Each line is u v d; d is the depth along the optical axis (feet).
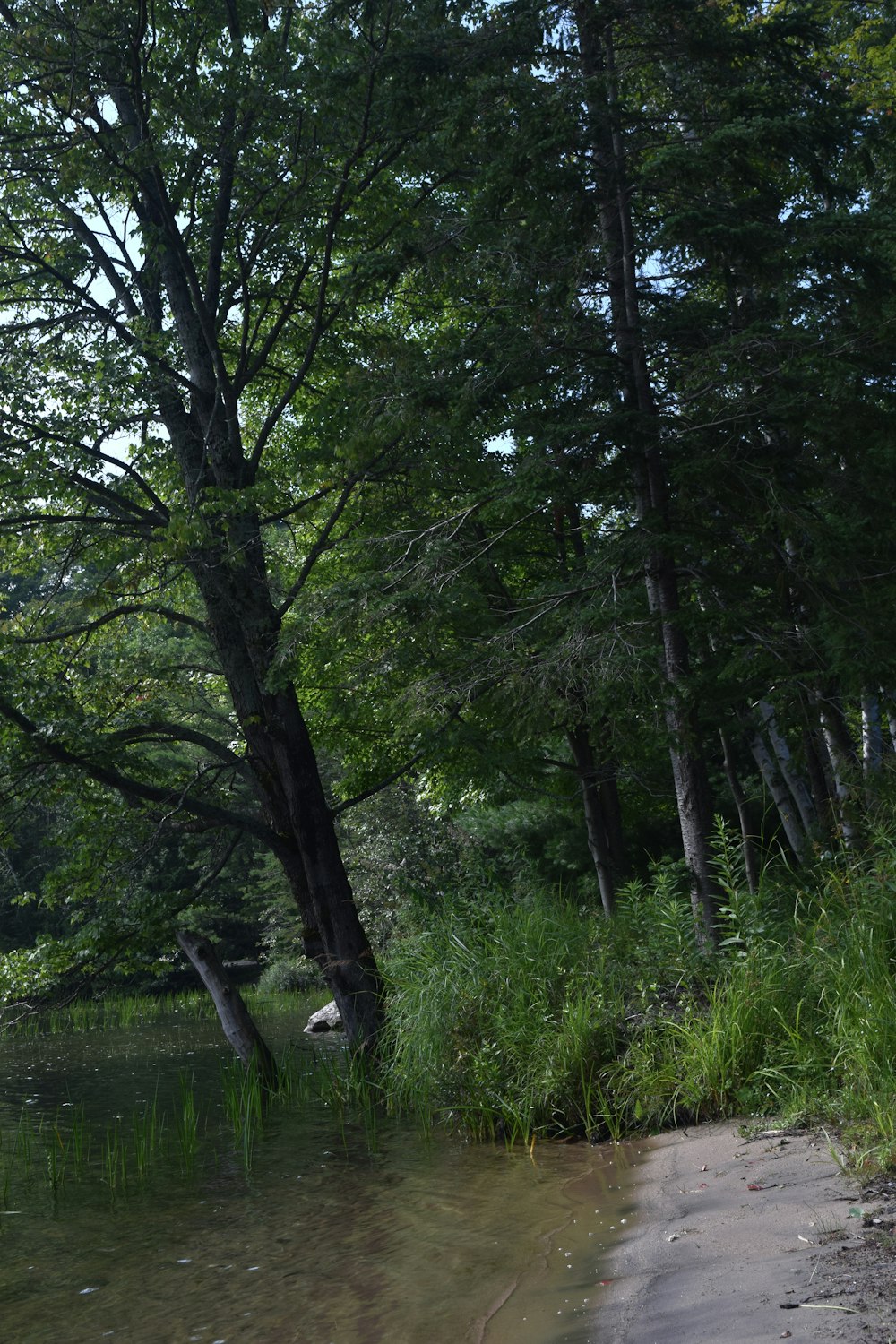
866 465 36.37
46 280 54.24
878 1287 14.74
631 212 41.39
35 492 47.03
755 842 62.18
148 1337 18.61
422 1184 27.02
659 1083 28.45
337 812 51.42
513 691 36.22
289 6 48.88
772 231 34.22
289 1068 48.60
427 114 45.09
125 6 47.96
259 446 52.95
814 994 28.04
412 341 46.19
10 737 47.19
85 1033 78.23
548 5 38.32
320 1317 18.57
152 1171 32.14
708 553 39.11
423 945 38.06
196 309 53.57
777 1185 20.77
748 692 41.39
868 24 53.72
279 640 44.55
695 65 38.70
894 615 35.53
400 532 40.11
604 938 35.17
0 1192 30.96
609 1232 20.57
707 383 35.76
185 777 53.11
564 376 37.52
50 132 49.67
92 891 51.08
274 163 50.39
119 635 58.08
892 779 35.24
